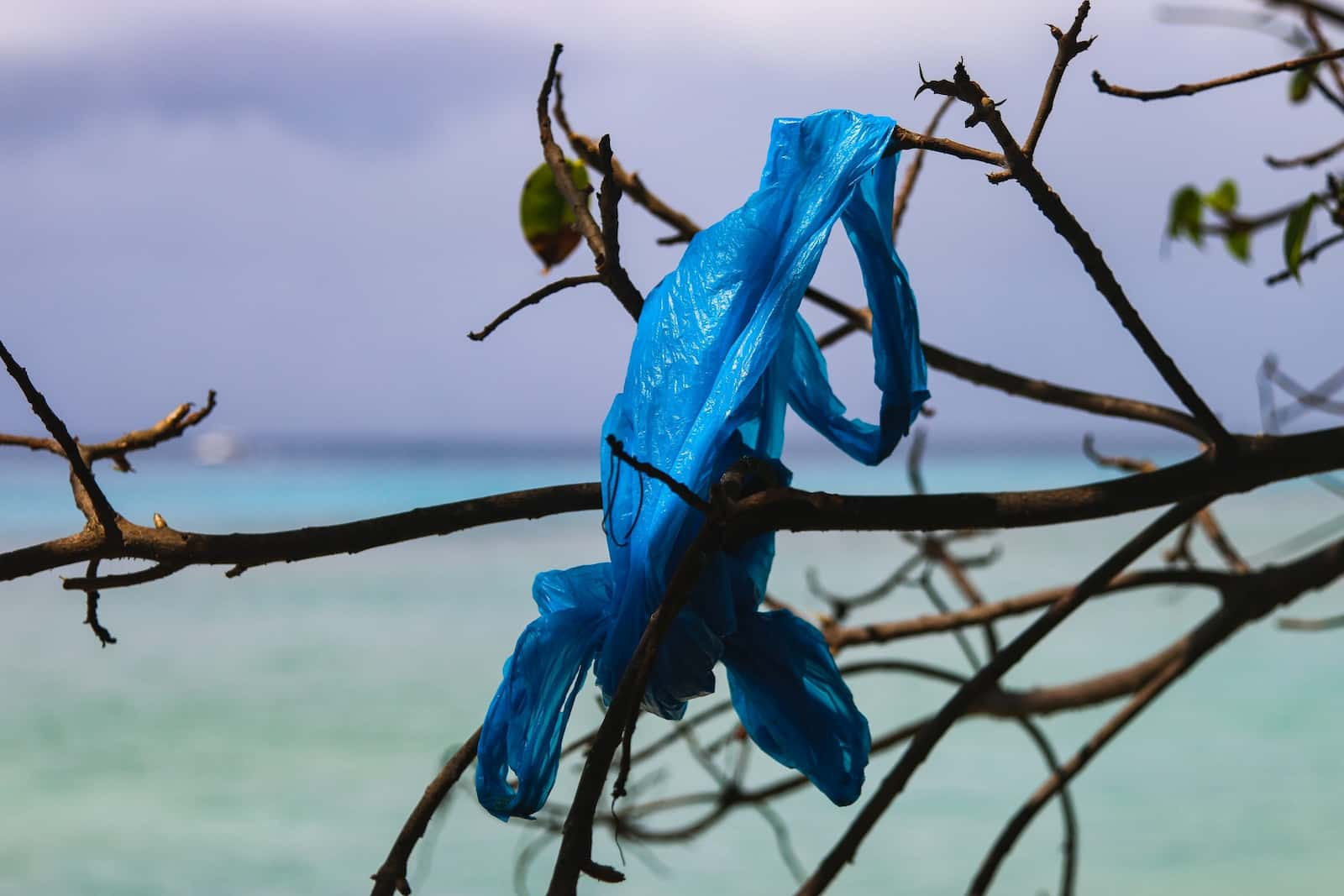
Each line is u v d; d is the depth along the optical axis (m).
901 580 3.30
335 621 31.62
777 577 34.41
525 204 2.67
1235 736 19.06
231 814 15.47
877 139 1.53
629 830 3.30
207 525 53.16
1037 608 2.99
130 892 12.66
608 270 1.76
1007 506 1.58
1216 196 3.59
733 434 1.57
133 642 28.64
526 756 1.51
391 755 18.27
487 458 154.38
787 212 1.58
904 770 2.04
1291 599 2.78
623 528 1.53
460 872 12.50
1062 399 2.54
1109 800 15.93
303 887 12.79
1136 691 3.11
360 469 120.00
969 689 2.05
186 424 2.18
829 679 1.60
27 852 13.95
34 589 37.16
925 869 13.22
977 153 1.50
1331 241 2.34
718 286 1.57
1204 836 14.37
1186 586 2.84
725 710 3.33
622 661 1.49
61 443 1.55
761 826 14.62
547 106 2.12
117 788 16.73
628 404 1.57
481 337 1.75
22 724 20.44
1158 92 1.64
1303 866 13.24
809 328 1.75
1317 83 2.51
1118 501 1.61
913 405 1.65
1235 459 1.63
